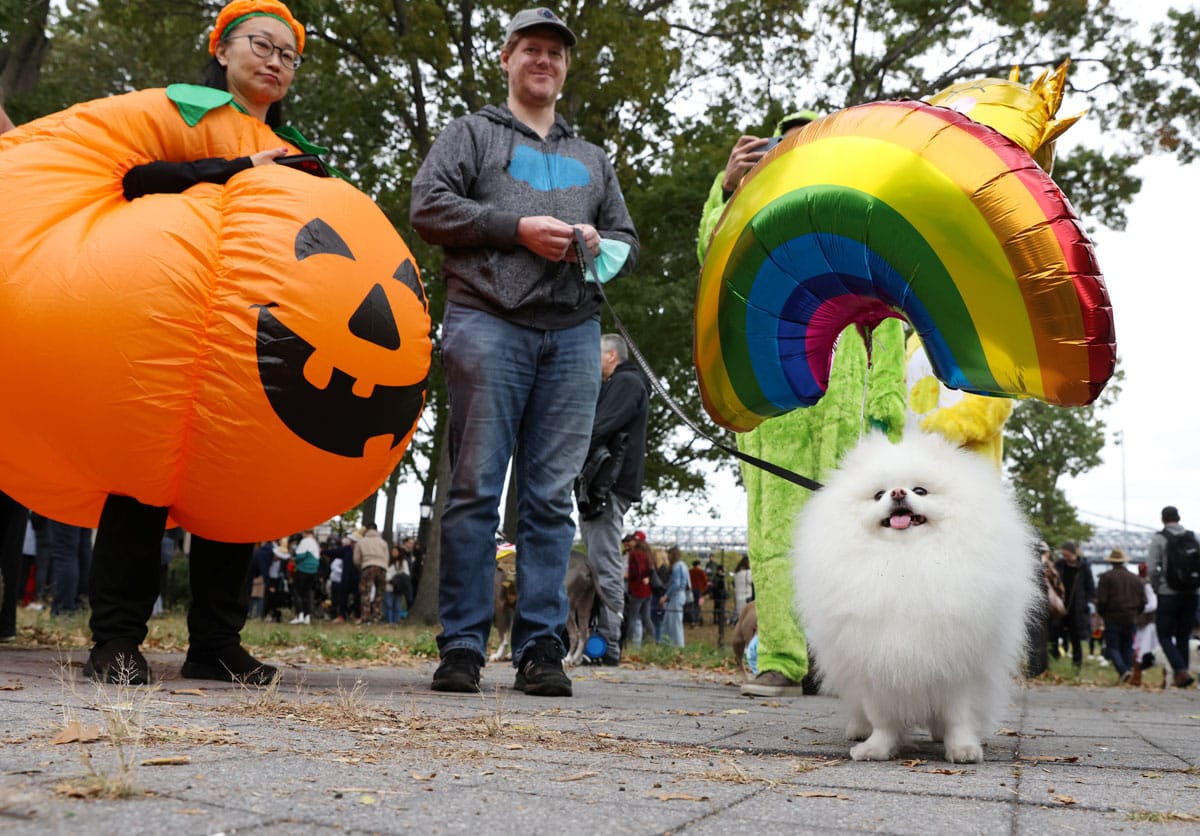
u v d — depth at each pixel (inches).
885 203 123.1
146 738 94.2
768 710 170.7
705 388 153.2
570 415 177.3
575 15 640.4
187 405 142.4
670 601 616.1
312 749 95.1
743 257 138.6
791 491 199.3
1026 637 127.5
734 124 729.6
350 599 821.2
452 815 70.6
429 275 669.3
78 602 432.1
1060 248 114.5
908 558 114.4
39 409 140.5
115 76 748.6
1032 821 78.5
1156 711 243.4
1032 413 1846.7
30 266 138.4
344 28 653.3
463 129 178.7
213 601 168.6
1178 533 459.8
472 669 168.6
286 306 144.3
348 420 151.0
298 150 172.6
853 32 695.7
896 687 114.8
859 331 147.3
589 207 183.0
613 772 93.7
